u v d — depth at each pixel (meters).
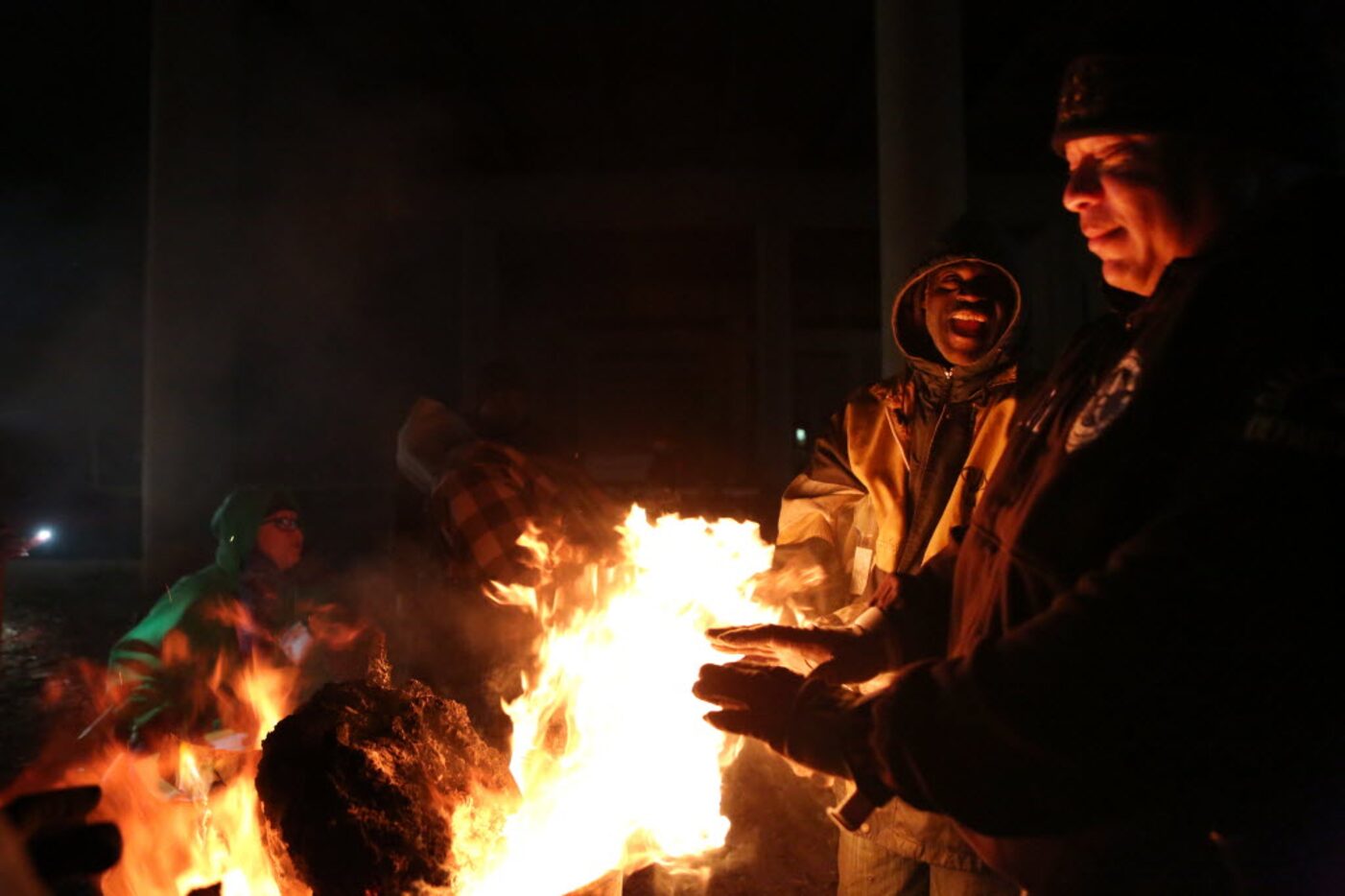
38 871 1.42
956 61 7.90
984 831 0.97
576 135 15.81
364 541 13.51
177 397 10.30
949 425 2.19
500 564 2.88
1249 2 1.03
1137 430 0.99
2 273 18.23
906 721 1.00
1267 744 0.89
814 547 2.47
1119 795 0.92
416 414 3.27
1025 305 2.16
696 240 19.69
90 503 17.38
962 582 1.35
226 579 3.40
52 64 12.80
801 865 3.82
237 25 10.66
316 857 1.54
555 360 24.77
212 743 2.83
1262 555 0.86
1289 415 0.88
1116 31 1.06
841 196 17.23
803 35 12.36
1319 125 1.04
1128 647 0.88
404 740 1.68
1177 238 1.07
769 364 17.55
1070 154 1.15
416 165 16.92
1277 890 0.94
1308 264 0.93
